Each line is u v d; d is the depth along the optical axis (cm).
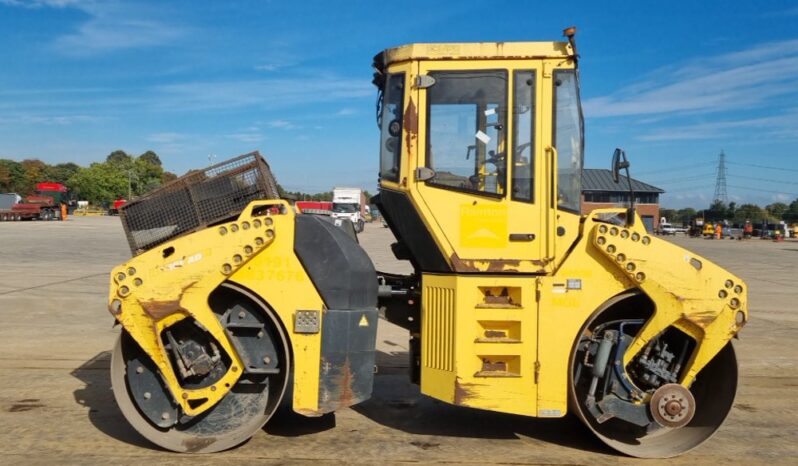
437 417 560
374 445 486
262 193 492
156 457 452
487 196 463
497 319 457
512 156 464
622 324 469
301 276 465
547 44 463
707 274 454
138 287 448
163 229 494
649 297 454
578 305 457
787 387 672
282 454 462
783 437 517
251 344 478
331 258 465
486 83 468
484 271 459
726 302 453
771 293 1508
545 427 537
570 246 461
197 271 450
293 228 466
